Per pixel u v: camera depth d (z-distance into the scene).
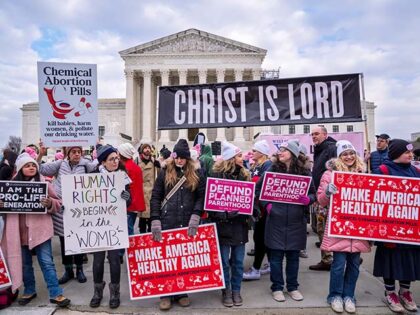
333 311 4.19
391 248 4.21
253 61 47.81
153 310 4.24
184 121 5.47
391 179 4.24
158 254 4.39
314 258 6.45
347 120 5.12
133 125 48.56
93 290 4.89
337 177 4.32
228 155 4.55
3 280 4.21
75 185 4.37
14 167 5.83
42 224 4.35
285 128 51.97
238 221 4.45
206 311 4.20
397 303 4.23
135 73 49.34
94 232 4.35
